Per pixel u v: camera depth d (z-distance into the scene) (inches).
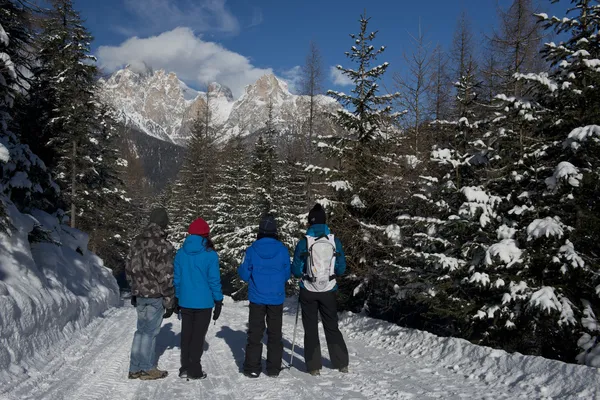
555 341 279.3
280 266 208.8
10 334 212.2
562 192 267.6
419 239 338.6
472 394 172.2
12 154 436.1
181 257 203.6
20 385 175.8
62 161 823.7
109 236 1163.3
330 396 170.7
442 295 301.1
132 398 167.0
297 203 1021.8
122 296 1182.3
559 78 295.9
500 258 257.1
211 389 180.7
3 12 357.1
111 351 262.8
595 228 253.6
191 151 1481.3
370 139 469.1
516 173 291.1
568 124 284.4
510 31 551.5
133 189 1817.2
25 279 284.4
